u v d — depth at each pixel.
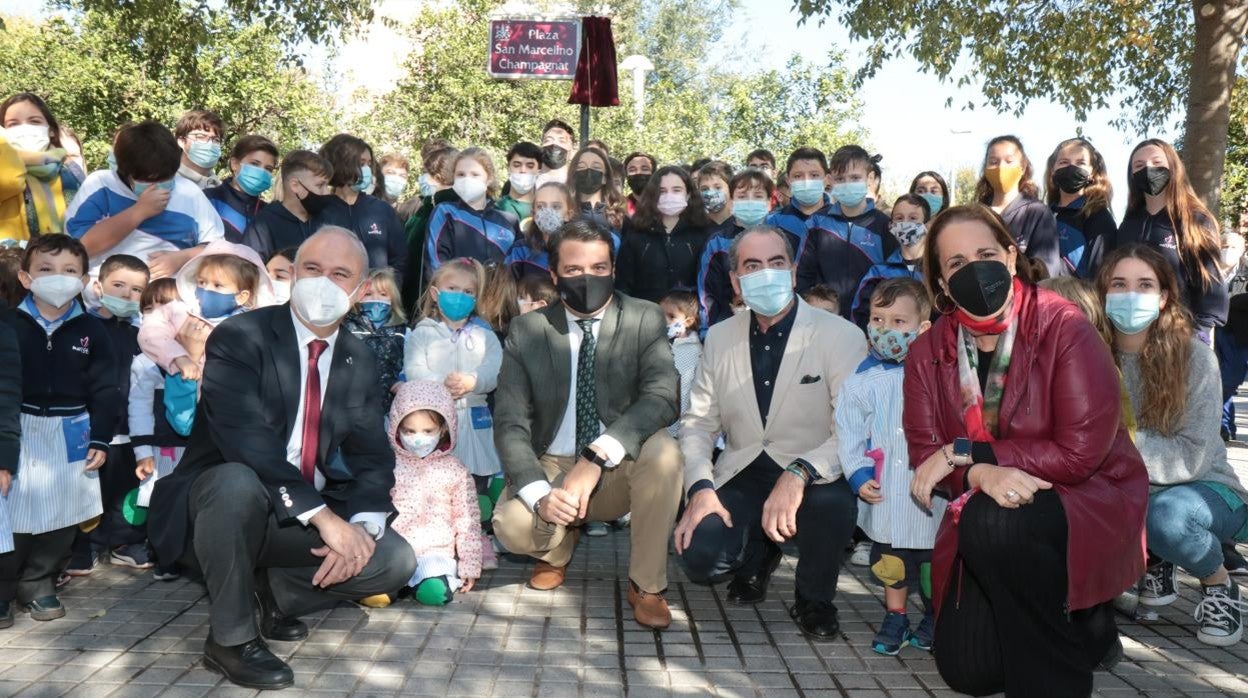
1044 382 3.10
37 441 3.98
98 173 5.35
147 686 3.24
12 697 3.12
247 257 4.50
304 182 5.84
